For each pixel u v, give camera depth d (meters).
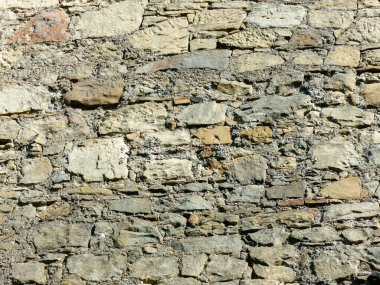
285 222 4.19
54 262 4.24
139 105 4.73
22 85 4.92
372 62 4.71
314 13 4.94
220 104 4.66
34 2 5.24
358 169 4.33
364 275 3.99
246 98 4.66
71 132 4.70
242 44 4.88
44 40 5.08
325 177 4.32
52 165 4.59
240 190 4.34
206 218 4.27
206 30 4.97
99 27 5.08
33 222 4.39
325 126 4.50
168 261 4.15
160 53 4.91
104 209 4.38
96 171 4.52
